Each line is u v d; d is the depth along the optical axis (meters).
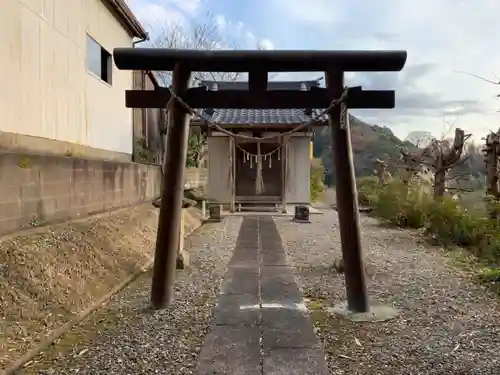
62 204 6.10
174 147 4.14
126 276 5.18
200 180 18.45
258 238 8.18
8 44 5.49
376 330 3.51
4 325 3.16
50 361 2.92
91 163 7.17
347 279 4.05
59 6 6.91
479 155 11.48
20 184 5.02
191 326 3.58
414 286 4.82
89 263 4.92
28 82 5.99
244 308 4.05
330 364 2.86
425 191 10.03
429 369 2.79
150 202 10.72
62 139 7.09
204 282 5.00
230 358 2.94
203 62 4.04
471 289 4.69
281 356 2.98
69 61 7.32
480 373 2.73
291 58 3.99
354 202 4.07
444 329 3.51
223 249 7.07
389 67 4.01
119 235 6.48
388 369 2.79
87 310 3.93
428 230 8.21
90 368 2.81
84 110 7.99
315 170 19.30
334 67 4.03
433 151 11.08
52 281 4.07
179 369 2.79
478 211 7.45
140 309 4.05
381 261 6.16
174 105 4.10
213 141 13.28
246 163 13.56
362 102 4.05
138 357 2.97
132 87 11.15
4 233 4.68
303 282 5.01
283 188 12.64
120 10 9.46
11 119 5.58
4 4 5.39
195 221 10.12
